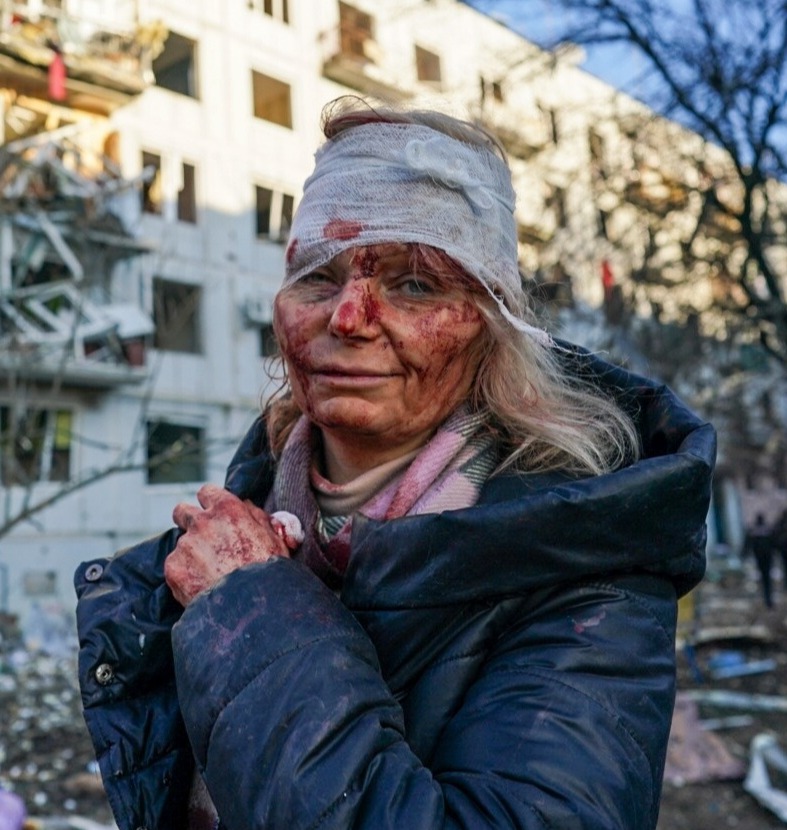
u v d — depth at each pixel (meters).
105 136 16.70
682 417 1.11
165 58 18.59
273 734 0.80
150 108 17.31
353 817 0.75
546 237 7.86
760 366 10.29
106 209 13.70
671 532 0.95
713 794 5.16
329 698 0.82
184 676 0.89
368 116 1.10
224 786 0.81
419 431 1.08
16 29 14.14
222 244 18.02
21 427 6.90
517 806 0.75
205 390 17.27
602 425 1.12
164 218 17.25
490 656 0.93
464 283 1.04
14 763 5.68
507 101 7.23
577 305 8.30
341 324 0.99
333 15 18.64
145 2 17.02
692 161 6.92
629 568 0.95
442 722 0.89
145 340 16.06
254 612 0.89
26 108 15.54
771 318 6.83
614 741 0.82
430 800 0.76
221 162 18.23
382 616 0.93
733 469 19.91
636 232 7.73
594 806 0.77
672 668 0.92
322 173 1.08
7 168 9.58
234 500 1.07
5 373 6.73
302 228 1.07
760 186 6.71
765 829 4.67
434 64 15.77
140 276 15.77
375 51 16.72
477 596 0.92
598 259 7.92
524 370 1.11
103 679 1.10
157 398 16.50
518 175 7.89
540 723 0.82
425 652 0.93
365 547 0.96
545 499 0.90
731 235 7.23
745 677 8.26
